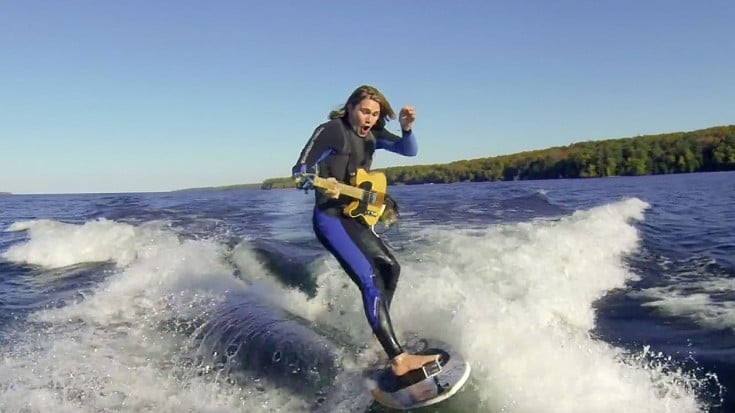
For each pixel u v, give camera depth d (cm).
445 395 379
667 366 460
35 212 2372
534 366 424
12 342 607
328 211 456
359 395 419
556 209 1481
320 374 450
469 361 431
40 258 1125
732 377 434
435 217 1308
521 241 841
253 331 522
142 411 443
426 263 723
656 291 670
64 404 456
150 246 1088
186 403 454
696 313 584
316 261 711
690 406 399
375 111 457
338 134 451
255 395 454
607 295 661
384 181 465
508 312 508
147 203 2489
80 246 1150
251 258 802
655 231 1088
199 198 2944
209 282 730
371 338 503
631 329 549
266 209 1861
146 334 601
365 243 454
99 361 541
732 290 661
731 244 936
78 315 689
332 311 580
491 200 1814
